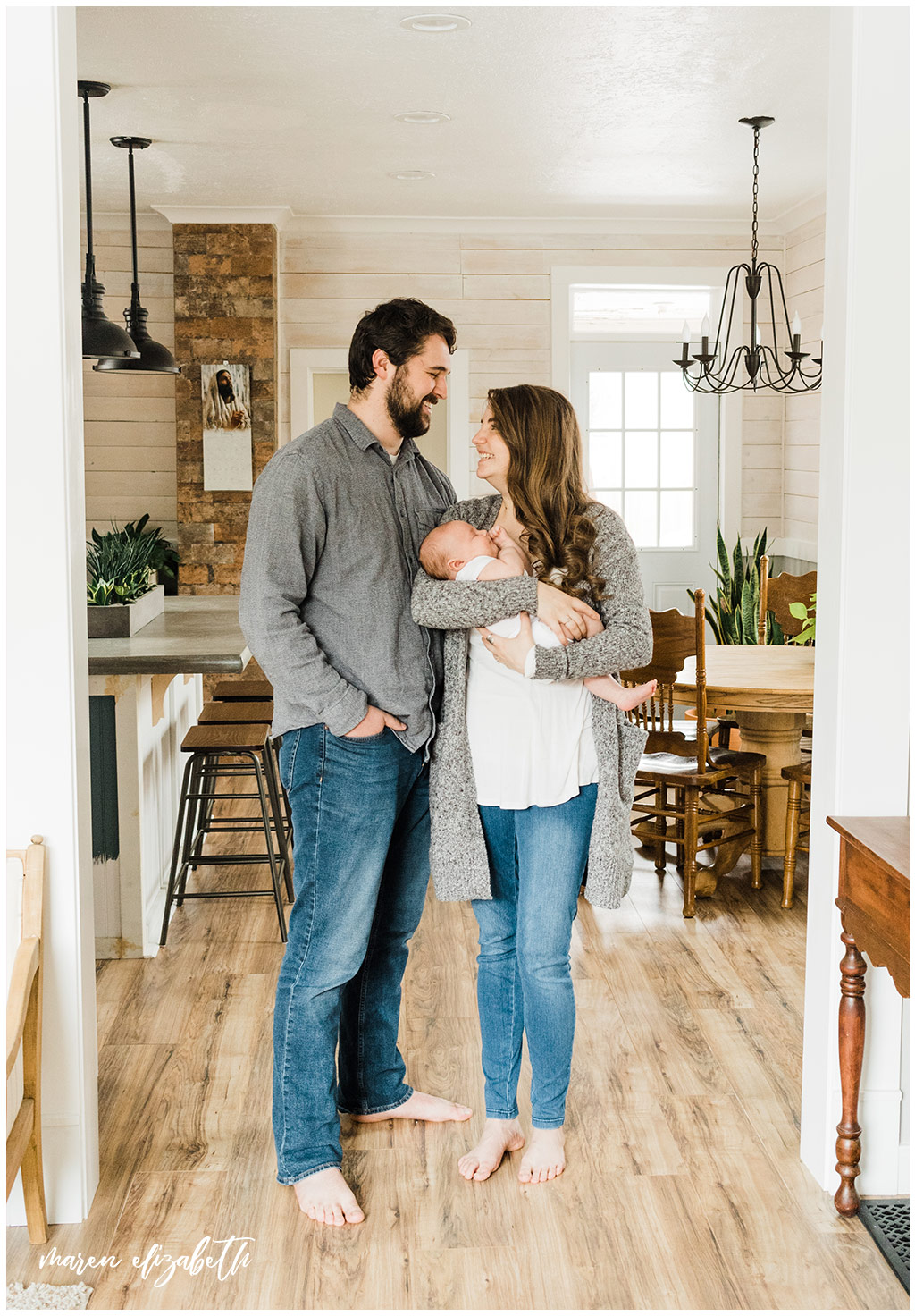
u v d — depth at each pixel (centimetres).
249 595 214
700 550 707
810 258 629
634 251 665
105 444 659
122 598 409
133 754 351
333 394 751
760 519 697
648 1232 219
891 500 219
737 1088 273
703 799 429
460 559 222
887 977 230
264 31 366
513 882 237
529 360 666
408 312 221
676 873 438
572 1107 264
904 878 188
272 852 373
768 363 683
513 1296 201
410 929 252
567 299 662
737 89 425
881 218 213
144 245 638
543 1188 233
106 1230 220
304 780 222
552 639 216
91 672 345
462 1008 316
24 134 202
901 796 225
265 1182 236
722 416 693
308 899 223
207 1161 243
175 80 411
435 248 654
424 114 453
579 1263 210
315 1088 226
